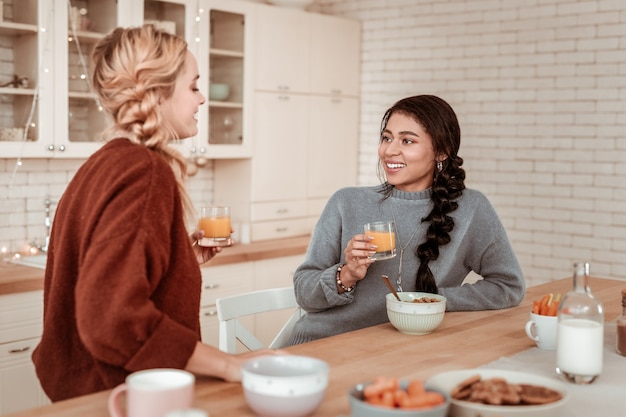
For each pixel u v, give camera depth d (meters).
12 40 3.64
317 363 1.48
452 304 2.43
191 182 4.89
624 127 4.35
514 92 4.73
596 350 1.70
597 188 4.46
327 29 5.18
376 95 5.39
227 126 4.62
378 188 2.57
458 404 1.40
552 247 4.63
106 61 1.71
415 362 1.85
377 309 2.43
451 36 4.99
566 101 4.54
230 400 1.52
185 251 1.64
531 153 4.68
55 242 1.74
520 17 4.68
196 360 1.54
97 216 1.53
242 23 4.65
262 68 4.79
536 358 1.92
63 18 3.80
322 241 2.50
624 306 1.98
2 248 4.03
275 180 4.94
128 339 1.46
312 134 5.14
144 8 4.13
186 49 1.76
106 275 1.46
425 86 5.13
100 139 1.76
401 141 2.45
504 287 2.50
